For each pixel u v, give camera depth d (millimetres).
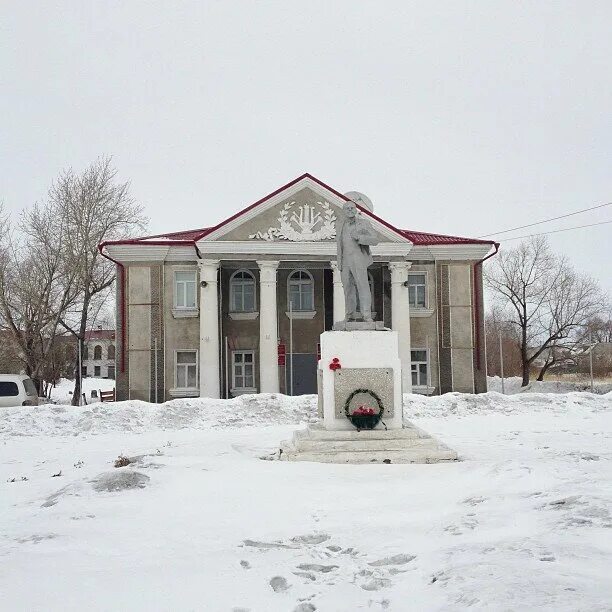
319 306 33688
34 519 7676
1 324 38906
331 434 12195
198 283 32438
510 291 50438
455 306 33156
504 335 60844
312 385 33281
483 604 4305
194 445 15188
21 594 5016
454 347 32938
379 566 5641
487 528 6410
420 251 33219
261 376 30359
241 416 22141
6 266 38781
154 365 31859
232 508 7852
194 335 32156
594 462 10164
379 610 4637
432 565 5465
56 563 5820
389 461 11492
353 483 9227
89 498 8555
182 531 6848
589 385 42312
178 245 31984
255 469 10484
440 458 11609
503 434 16906
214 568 5637
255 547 6297
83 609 4707
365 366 12648
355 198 32750
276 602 4836
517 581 4668
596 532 5801
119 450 15234
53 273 39031
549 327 50531
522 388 45781
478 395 24422
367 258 13195
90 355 86688
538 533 6051
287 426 20875
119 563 5809
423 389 32656
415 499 8125
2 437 19656
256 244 30500
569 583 4559
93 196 40031
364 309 13102
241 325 33188
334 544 6320
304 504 8016
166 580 5324
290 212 30891
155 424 21453
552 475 8547
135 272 32281
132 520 7344
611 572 4801
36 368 37938
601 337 60594
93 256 39938
